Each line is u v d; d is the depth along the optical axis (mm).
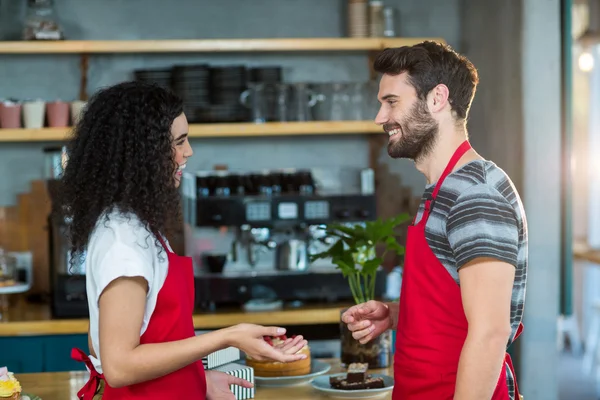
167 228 2150
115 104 2104
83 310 4312
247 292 4496
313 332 4406
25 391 2861
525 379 4309
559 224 4301
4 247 4906
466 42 5102
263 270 4688
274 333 2090
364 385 2752
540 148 4277
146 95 2111
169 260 2133
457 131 2207
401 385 2248
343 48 4738
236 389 2705
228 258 4707
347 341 3117
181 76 4652
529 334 4301
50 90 4953
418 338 2180
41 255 4930
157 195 2086
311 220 4582
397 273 4859
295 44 4699
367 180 4863
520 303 2158
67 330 4246
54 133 4559
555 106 4273
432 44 2234
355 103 4727
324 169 4871
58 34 4660
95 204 2057
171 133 2135
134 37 5008
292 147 5109
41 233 4934
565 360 7711
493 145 4680
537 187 4281
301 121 4695
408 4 5164
